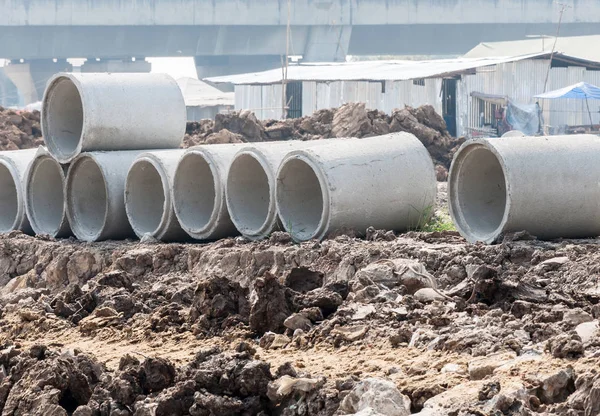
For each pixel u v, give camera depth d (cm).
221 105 15412
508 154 3694
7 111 7988
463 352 2455
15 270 4612
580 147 3803
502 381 2155
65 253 4400
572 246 3444
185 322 3088
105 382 2459
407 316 2805
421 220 4166
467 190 3934
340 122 8131
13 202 5341
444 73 11919
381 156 4094
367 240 3900
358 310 2858
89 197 4844
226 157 4356
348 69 14450
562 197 3703
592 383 2028
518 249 3431
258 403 2300
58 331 3186
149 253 4100
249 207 4344
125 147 4775
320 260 3600
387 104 12150
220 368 2358
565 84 12731
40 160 4909
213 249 3988
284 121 8562
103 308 3216
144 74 4919
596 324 2473
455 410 2022
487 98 12100
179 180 4453
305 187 4219
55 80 4766
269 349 2745
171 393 2323
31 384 2505
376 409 2089
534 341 2484
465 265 3334
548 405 2066
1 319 3488
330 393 2255
